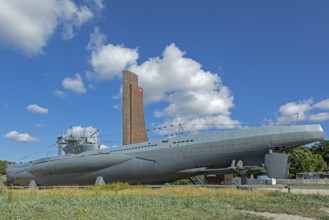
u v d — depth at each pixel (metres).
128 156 30.50
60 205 14.38
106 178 31.98
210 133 27.44
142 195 19.12
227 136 26.30
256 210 14.71
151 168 29.36
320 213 14.09
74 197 17.81
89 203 15.29
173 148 28.47
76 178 33.75
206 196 18.97
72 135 39.41
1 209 12.27
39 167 36.59
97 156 31.92
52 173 35.72
